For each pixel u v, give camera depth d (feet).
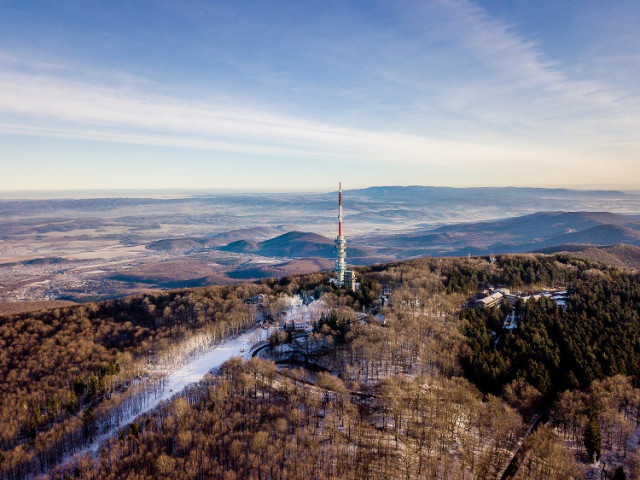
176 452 473.67
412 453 446.60
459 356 613.11
